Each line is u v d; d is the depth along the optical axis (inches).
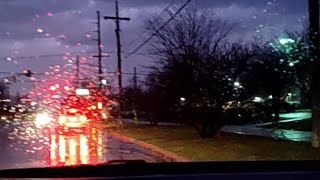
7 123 1775.3
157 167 204.8
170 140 879.1
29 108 2290.8
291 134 896.9
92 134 1206.3
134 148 809.5
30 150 767.7
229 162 222.2
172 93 904.9
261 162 220.1
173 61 883.4
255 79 933.2
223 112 881.5
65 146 850.8
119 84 1670.8
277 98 1230.3
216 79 864.9
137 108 1438.2
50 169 211.5
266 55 888.9
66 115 1312.7
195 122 913.5
